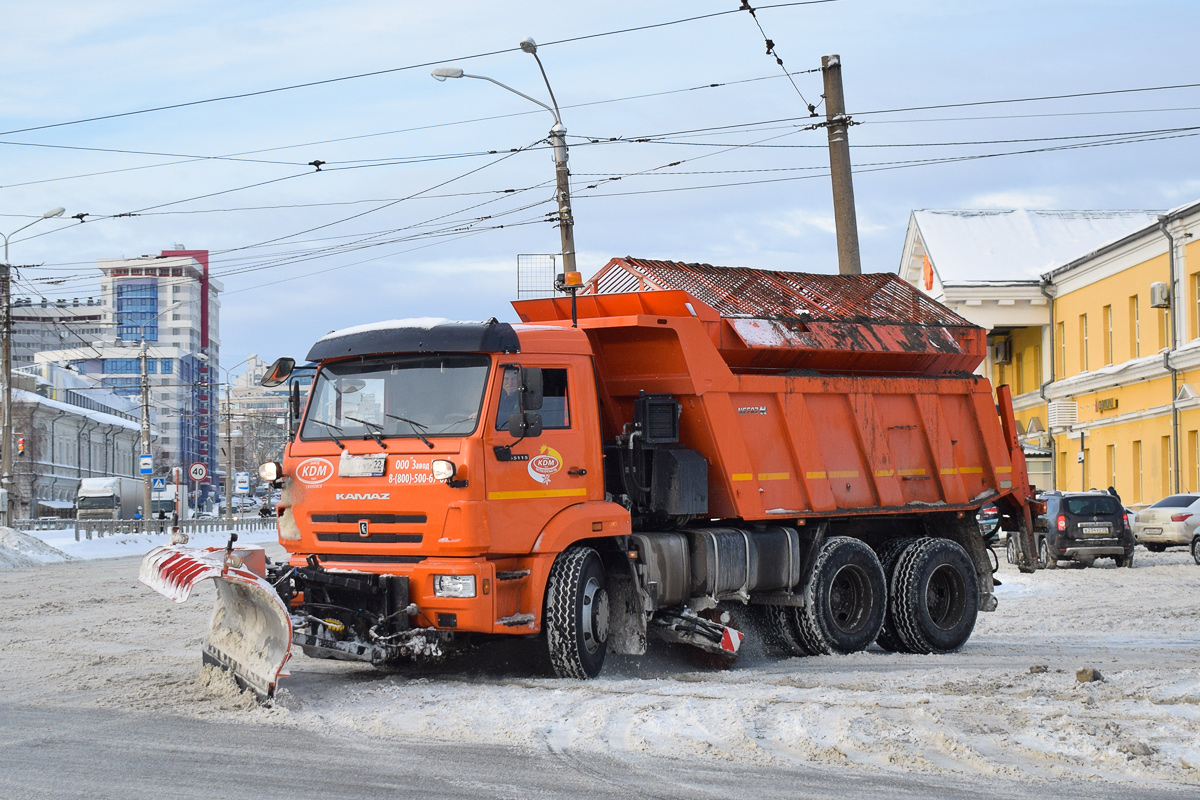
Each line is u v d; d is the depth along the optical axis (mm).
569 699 8461
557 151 20875
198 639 12578
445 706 8188
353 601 9164
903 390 12938
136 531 50312
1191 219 33562
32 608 16594
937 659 11539
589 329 11070
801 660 11516
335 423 9680
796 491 11758
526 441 9422
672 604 10469
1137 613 15812
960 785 6102
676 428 10828
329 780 6176
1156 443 35688
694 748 6895
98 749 6867
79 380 94625
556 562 9547
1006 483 13930
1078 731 7133
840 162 18562
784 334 11938
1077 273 41469
